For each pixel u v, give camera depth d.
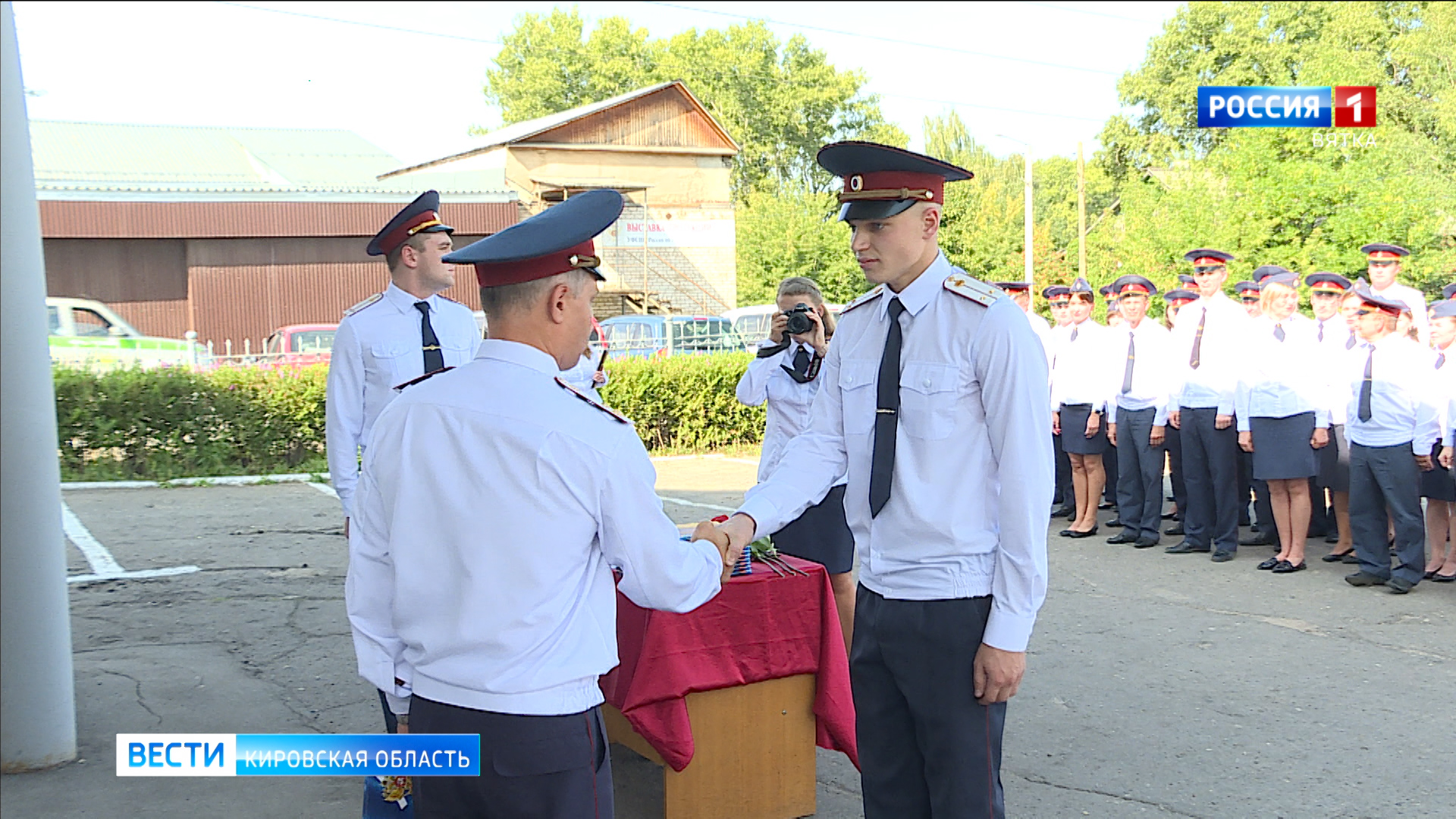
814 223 33.44
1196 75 41.16
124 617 6.30
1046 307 31.86
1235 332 8.09
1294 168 21.55
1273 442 7.70
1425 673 5.48
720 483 11.83
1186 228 23.33
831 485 2.97
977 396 2.61
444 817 2.14
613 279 27.91
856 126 50.06
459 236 24.20
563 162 27.08
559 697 2.07
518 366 2.12
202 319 22.67
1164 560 8.25
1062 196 50.81
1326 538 8.94
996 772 2.68
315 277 23.48
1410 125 25.83
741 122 47.81
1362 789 4.13
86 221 21.34
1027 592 2.55
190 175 28.88
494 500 2.04
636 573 2.15
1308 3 37.84
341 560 7.73
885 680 2.78
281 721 4.70
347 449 3.94
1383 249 8.47
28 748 4.15
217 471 11.23
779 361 4.95
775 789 3.85
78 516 9.25
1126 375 8.80
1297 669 5.56
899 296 2.74
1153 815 3.93
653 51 50.12
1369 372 7.14
